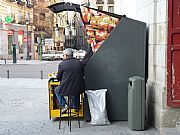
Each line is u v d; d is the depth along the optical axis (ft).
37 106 22.57
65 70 15.65
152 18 16.37
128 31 17.06
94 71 17.21
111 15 17.90
